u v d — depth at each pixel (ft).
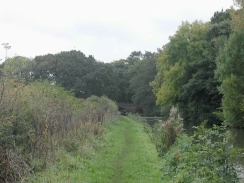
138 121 140.87
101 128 71.05
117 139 70.90
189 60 161.89
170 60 172.24
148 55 330.54
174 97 165.68
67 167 35.70
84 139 53.83
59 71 231.50
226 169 25.81
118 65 367.66
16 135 32.30
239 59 98.94
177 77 160.97
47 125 38.09
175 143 47.62
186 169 31.50
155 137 61.21
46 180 29.58
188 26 168.14
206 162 26.84
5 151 28.30
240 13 101.91
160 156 47.55
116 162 47.24
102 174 37.17
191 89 142.10
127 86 295.48
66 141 46.24
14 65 38.75
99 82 246.27
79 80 231.71
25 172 29.60
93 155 46.37
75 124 54.85
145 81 257.96
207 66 142.41
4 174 28.19
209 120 139.03
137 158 47.65
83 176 33.94
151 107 252.83
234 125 107.24
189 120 159.53
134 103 276.82
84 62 251.19
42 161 34.60
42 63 224.12
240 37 99.19
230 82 98.17
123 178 38.11
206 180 26.94
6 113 30.94
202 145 29.43
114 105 150.82
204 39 160.35
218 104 139.23
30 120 36.40
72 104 61.72
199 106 145.18
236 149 26.45
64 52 262.26
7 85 34.30
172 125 50.52
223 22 145.89
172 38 169.78
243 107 91.50
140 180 35.86
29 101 37.63
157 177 36.17
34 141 34.94
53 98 50.19
